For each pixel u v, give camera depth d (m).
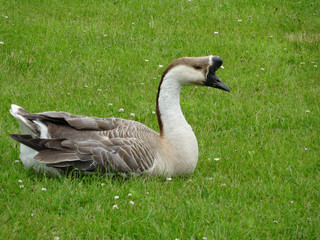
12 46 15.70
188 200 8.33
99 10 20.12
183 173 9.28
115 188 8.39
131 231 7.40
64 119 8.74
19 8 19.52
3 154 9.75
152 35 17.95
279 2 21.98
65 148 8.34
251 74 15.41
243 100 13.58
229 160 10.30
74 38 17.03
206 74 9.25
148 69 15.27
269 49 17.11
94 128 8.82
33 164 8.88
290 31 19.17
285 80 14.95
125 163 8.48
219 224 7.55
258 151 10.84
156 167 8.79
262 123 12.34
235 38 17.94
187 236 7.39
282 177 9.65
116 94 13.46
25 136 8.34
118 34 17.61
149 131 9.31
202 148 10.85
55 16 19.16
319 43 17.84
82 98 13.09
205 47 16.88
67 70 14.66
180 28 18.62
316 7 21.41
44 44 16.20
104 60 15.43
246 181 9.47
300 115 12.62
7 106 12.07
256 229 7.63
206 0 21.72
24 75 14.14
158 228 7.36
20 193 8.14
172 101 9.27
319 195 8.84
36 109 12.07
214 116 12.59
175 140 9.14
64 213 7.83
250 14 20.55
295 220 7.94
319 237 7.47
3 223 7.22
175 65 9.23
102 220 7.60
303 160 10.38
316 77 15.30
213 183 9.14
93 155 8.37
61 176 8.68
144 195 8.33
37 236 6.96
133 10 20.28
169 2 21.33
